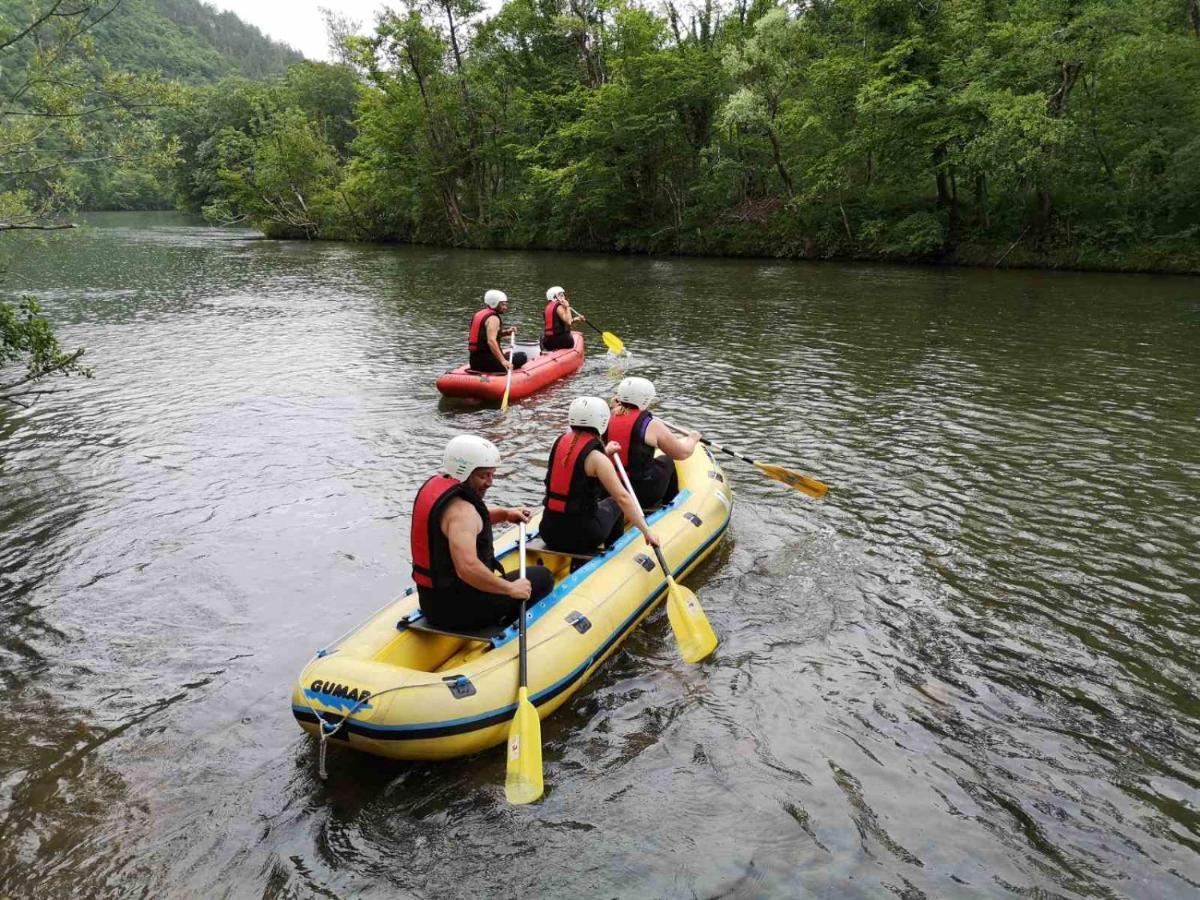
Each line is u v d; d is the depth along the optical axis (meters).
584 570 5.08
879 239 26.53
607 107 32.09
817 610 5.38
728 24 31.95
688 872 3.36
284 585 5.88
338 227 45.22
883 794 3.78
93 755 4.12
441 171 38.66
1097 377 10.98
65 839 3.58
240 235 47.28
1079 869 3.37
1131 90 21.56
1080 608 5.37
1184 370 11.25
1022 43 21.09
